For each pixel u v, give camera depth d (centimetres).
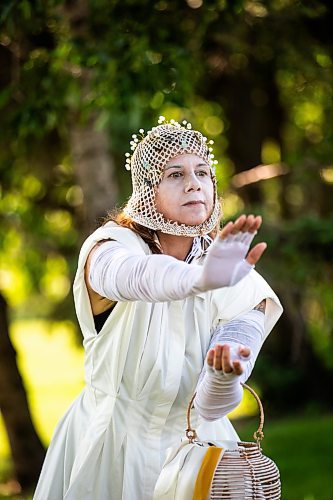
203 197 485
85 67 1001
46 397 2975
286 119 2064
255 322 502
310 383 2097
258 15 1241
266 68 1608
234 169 2002
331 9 1200
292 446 1584
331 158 1678
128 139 1528
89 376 511
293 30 1272
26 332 4578
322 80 1344
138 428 496
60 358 3831
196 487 454
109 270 444
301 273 1401
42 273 1859
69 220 1809
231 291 502
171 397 493
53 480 518
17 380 1599
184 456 465
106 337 498
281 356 2128
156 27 1006
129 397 497
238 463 458
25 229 1753
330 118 1719
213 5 964
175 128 495
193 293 401
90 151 1366
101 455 495
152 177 484
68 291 1780
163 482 464
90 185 1370
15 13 973
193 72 1189
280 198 2017
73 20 1099
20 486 1600
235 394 459
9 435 1608
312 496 1205
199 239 507
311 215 1438
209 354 441
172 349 493
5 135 1223
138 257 437
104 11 1001
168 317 495
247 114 1952
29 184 1711
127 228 486
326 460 1451
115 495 494
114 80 984
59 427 531
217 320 507
